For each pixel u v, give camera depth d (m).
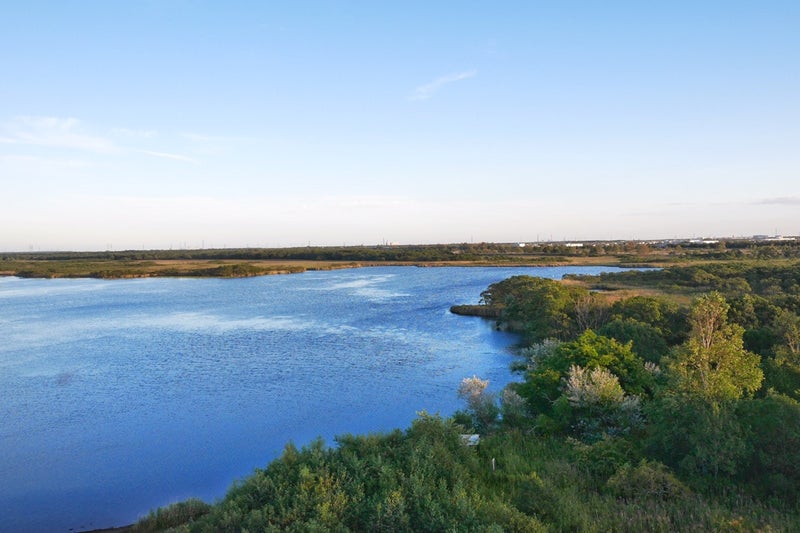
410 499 15.97
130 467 27.69
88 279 170.38
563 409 24.95
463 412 28.89
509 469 20.41
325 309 88.31
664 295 68.12
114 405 37.88
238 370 47.53
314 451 18.69
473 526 14.72
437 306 90.12
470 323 72.38
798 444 18.44
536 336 53.78
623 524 15.89
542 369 29.23
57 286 143.75
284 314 83.12
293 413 35.69
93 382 44.03
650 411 22.41
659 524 15.61
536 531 15.08
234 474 26.75
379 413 35.53
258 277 171.62
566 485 19.22
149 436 31.94
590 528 15.80
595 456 20.95
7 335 66.75
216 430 32.81
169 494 24.77
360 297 106.00
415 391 40.41
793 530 15.40
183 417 35.22
